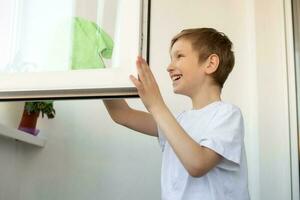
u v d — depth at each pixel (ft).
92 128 4.68
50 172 4.62
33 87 2.61
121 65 2.48
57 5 3.02
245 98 4.64
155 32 4.89
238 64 4.74
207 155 2.50
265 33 4.69
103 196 4.51
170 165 2.98
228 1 4.95
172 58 3.26
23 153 4.66
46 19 3.01
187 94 3.19
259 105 4.50
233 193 2.78
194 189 2.77
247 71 4.72
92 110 4.72
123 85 2.45
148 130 3.46
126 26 2.52
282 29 4.68
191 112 3.11
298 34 4.64
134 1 2.54
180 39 3.25
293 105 4.49
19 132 4.20
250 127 4.58
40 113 4.68
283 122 4.46
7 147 4.53
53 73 2.61
